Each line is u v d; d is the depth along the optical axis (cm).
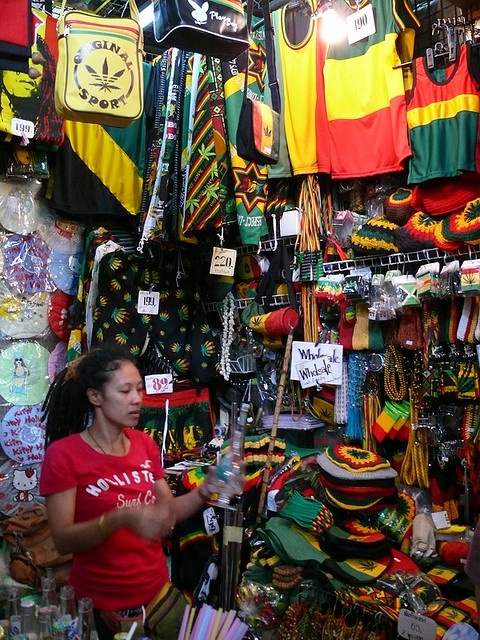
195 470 304
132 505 172
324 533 252
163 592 182
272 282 348
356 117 310
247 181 323
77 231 365
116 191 356
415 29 301
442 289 264
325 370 319
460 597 242
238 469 171
